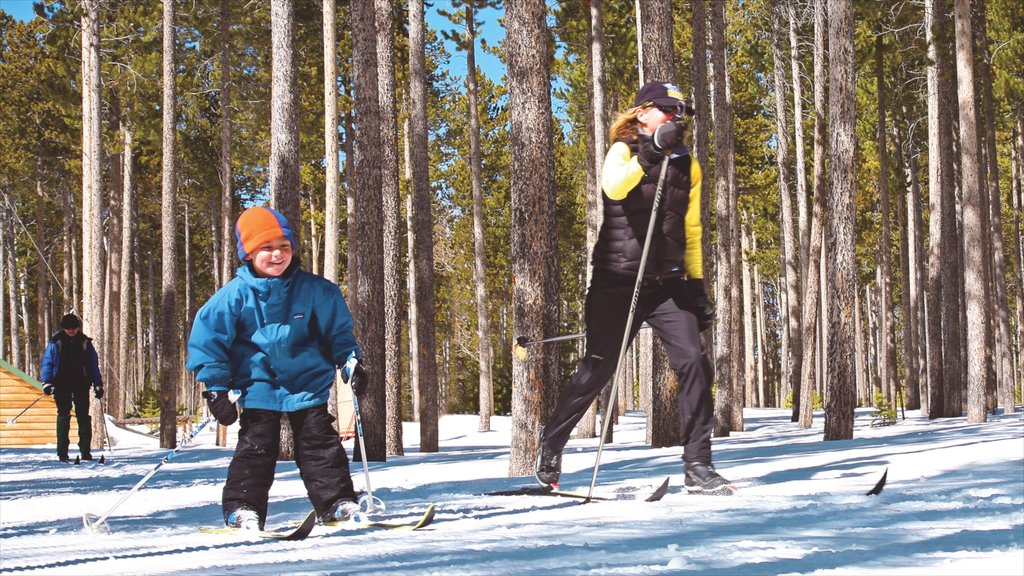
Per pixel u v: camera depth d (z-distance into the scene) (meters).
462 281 57.59
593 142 23.69
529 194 8.67
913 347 35.19
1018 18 30.44
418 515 4.38
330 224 22.95
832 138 13.20
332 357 4.47
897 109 33.28
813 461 7.58
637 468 8.34
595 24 22.58
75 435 24.80
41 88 35.62
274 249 4.30
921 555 2.58
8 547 3.72
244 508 4.34
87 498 7.71
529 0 8.78
